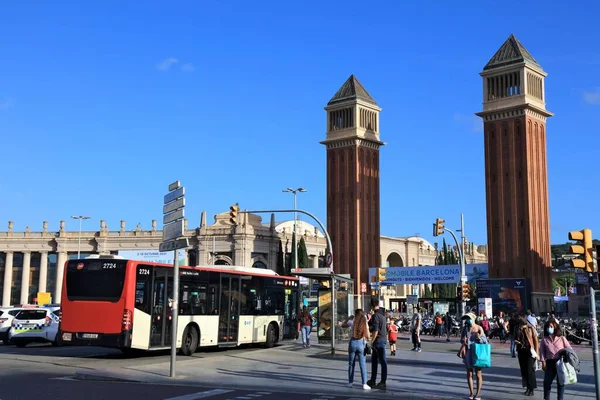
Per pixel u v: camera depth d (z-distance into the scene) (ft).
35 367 83.97
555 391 72.23
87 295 93.35
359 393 65.82
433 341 170.19
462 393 67.92
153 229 457.68
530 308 292.20
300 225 505.66
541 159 315.78
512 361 109.19
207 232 428.56
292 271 115.14
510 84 315.78
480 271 306.76
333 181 380.99
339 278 122.72
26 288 463.83
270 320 126.82
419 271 320.70
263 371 85.05
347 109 383.04
